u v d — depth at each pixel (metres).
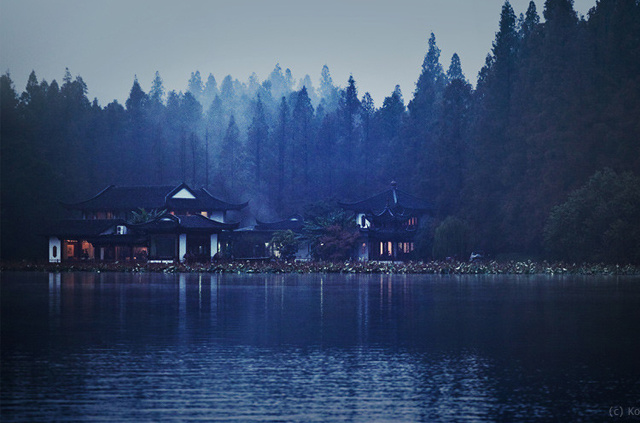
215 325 39.16
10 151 149.62
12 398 22.88
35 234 131.75
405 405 22.28
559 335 35.50
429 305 50.59
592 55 128.50
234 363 28.30
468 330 37.31
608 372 26.75
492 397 23.23
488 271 102.69
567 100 124.56
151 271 107.12
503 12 148.75
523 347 31.92
